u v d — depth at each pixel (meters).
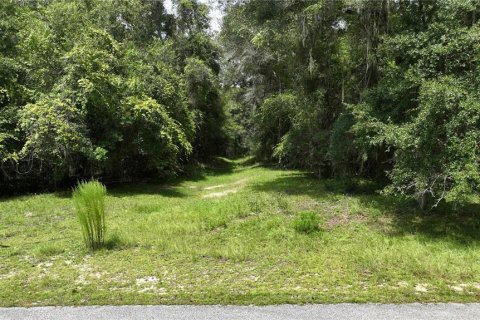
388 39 10.40
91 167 15.80
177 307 4.57
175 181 19.98
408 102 9.86
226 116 33.31
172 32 25.20
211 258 6.59
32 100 14.41
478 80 7.95
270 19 14.31
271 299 4.75
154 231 8.21
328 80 14.89
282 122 21.84
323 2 12.70
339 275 5.67
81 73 13.87
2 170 13.58
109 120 14.99
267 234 8.09
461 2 8.76
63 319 4.29
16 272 5.94
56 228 8.76
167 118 16.39
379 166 13.33
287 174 20.25
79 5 17.92
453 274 5.70
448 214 9.76
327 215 9.70
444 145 7.79
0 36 14.85
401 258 6.37
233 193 14.10
